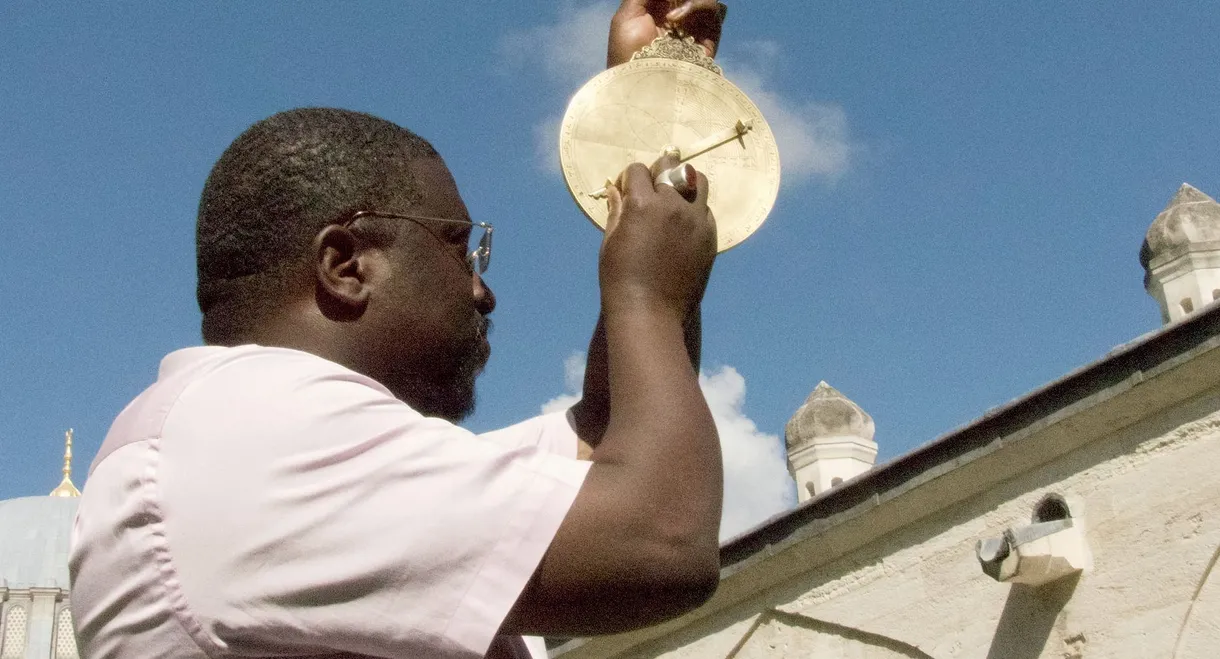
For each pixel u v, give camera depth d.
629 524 1.69
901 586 9.14
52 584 37.88
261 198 2.05
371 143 2.13
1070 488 8.39
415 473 1.71
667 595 1.69
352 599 1.66
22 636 37.19
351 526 1.67
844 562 9.54
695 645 10.23
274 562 1.67
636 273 1.91
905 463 9.09
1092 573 8.14
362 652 1.67
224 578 1.68
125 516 1.74
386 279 2.06
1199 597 7.66
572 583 1.67
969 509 8.91
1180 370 7.82
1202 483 7.79
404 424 1.76
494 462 1.72
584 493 1.70
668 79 2.63
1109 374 8.16
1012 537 8.15
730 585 10.02
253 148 2.10
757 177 2.59
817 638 9.55
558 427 2.52
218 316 2.07
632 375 1.82
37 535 39.12
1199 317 7.74
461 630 1.64
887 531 9.34
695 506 1.73
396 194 2.11
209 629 1.67
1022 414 8.57
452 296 2.14
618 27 2.87
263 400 1.76
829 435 12.89
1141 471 8.09
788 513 9.67
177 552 1.70
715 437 1.80
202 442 1.74
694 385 1.83
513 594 1.66
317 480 1.70
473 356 2.20
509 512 1.69
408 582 1.66
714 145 2.59
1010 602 8.51
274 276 2.03
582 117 2.56
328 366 1.83
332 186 2.06
